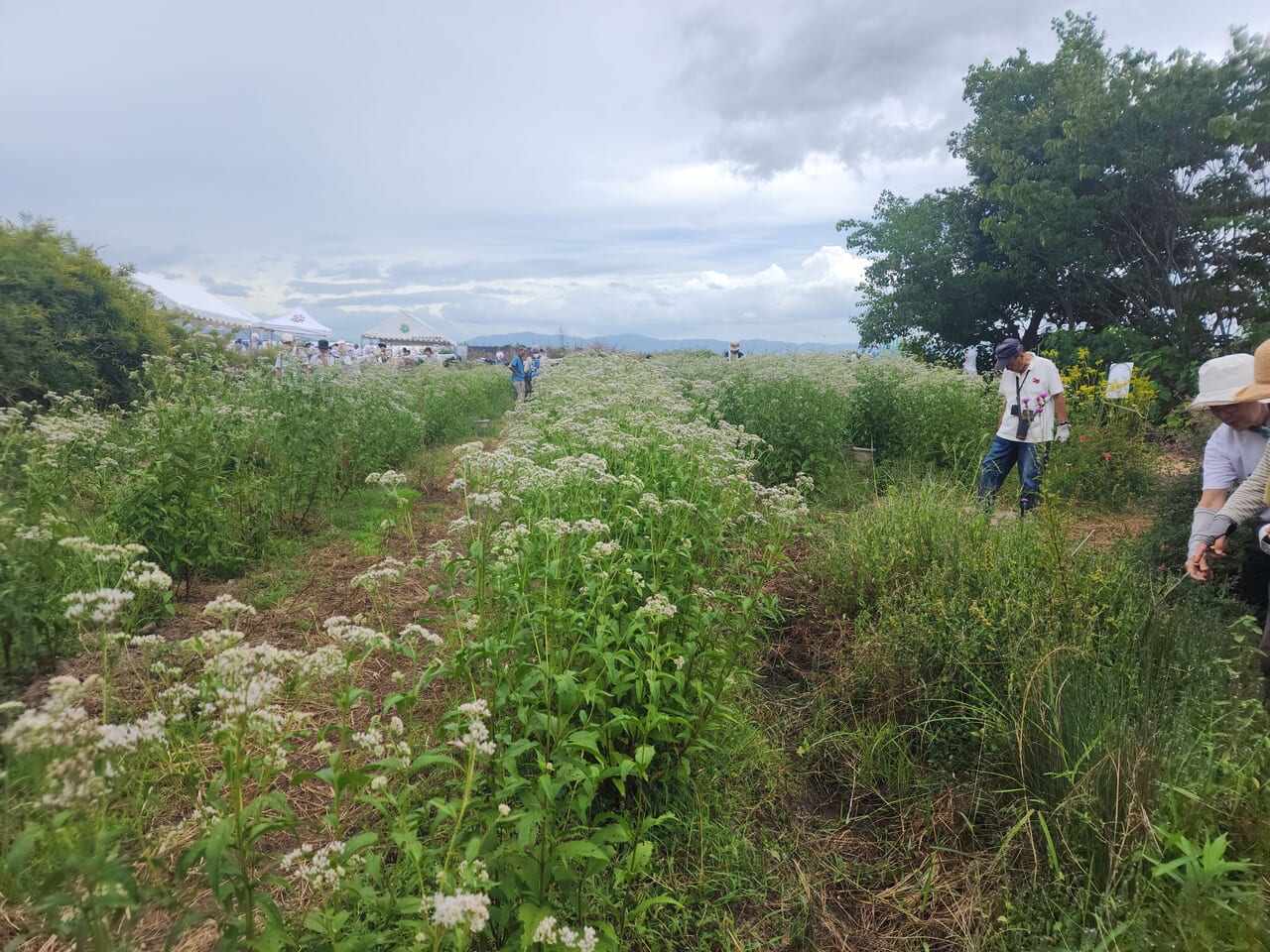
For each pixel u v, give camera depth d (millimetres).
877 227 21375
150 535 5133
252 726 2199
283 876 2619
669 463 5758
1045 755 3086
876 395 10703
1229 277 13094
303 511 7633
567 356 17172
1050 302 18734
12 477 4457
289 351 14109
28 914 2156
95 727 1931
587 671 3074
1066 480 7082
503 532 3590
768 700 4188
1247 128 12000
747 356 19156
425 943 1893
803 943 2676
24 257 8664
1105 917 2369
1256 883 2223
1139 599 3752
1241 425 3680
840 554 5477
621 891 2670
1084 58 16062
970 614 3943
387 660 4438
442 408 13828
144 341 9898
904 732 3645
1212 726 2791
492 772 2756
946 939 2664
